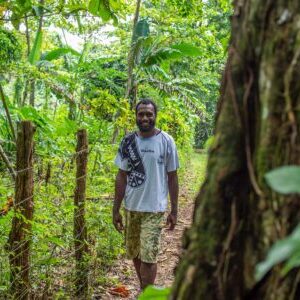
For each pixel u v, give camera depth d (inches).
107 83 335.9
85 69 322.0
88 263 170.4
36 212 154.2
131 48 324.5
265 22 49.9
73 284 164.2
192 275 50.6
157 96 358.9
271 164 48.0
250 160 49.8
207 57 489.4
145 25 333.7
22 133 135.3
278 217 47.6
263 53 49.6
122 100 281.3
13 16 190.5
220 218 50.5
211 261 50.3
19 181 135.6
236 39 53.0
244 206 50.1
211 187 51.1
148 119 168.9
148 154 169.2
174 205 176.1
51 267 157.8
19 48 336.5
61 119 286.2
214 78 574.2
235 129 51.0
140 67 326.0
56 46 452.1
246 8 52.4
